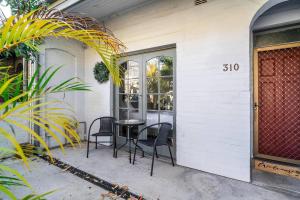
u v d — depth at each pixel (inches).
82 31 42.9
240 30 104.0
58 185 103.0
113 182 105.2
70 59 187.0
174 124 136.6
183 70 126.0
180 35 127.2
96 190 97.9
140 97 157.5
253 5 99.7
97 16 163.8
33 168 124.9
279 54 133.5
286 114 132.2
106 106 178.2
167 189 96.9
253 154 137.6
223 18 109.3
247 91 102.7
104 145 181.3
